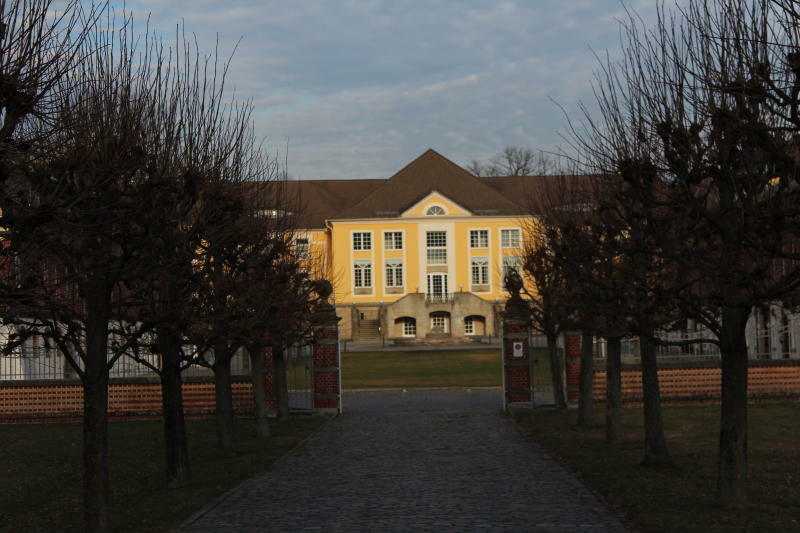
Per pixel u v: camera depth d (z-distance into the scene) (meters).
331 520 11.64
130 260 11.23
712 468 14.51
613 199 14.17
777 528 10.02
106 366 11.22
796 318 27.34
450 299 74.62
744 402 11.40
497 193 80.25
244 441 20.75
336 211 84.56
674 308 12.14
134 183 11.99
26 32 8.72
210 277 14.20
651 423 15.05
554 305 22.08
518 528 10.86
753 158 10.91
